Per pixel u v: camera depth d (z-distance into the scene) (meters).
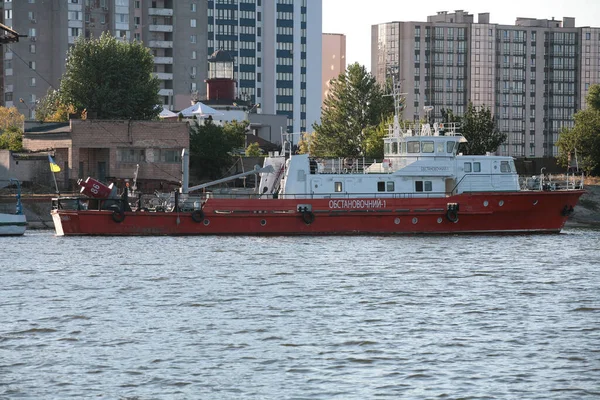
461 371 65.44
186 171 154.75
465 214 150.00
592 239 150.00
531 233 154.12
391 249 133.75
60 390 61.34
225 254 127.88
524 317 83.50
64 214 151.50
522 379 63.50
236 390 61.31
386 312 85.81
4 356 69.25
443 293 96.38
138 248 134.62
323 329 78.31
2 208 182.38
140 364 67.19
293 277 107.31
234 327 79.00
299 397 59.91
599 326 79.44
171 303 90.25
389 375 64.56
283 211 148.88
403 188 150.62
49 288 99.44
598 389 61.34
